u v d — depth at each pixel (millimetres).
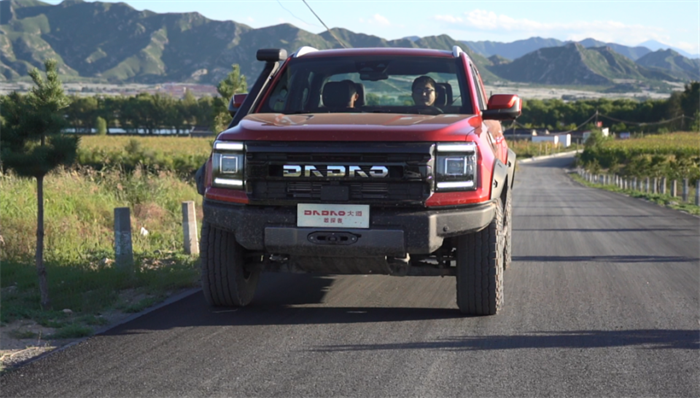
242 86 24906
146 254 8812
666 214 17406
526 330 4789
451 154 4578
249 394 3428
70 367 3865
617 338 4605
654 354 4219
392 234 4523
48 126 5570
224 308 5465
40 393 3426
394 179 4531
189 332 4668
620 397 3453
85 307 5480
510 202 7238
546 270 7699
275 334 4617
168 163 39938
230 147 4738
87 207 11805
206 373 3760
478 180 4676
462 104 5602
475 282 5004
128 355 4105
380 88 5777
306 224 4617
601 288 6566
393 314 5258
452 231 4594
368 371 3818
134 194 14062
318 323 4945
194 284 6613
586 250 9617
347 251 4598
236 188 4742
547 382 3666
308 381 3637
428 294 6066
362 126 4676
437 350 4250
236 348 4270
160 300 5910
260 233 4660
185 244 8992
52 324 4961
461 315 5234
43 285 5598
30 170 5461
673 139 123625
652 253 9344
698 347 4395
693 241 10969
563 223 14266
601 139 132250
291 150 4586
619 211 18516
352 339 4500
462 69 5891
